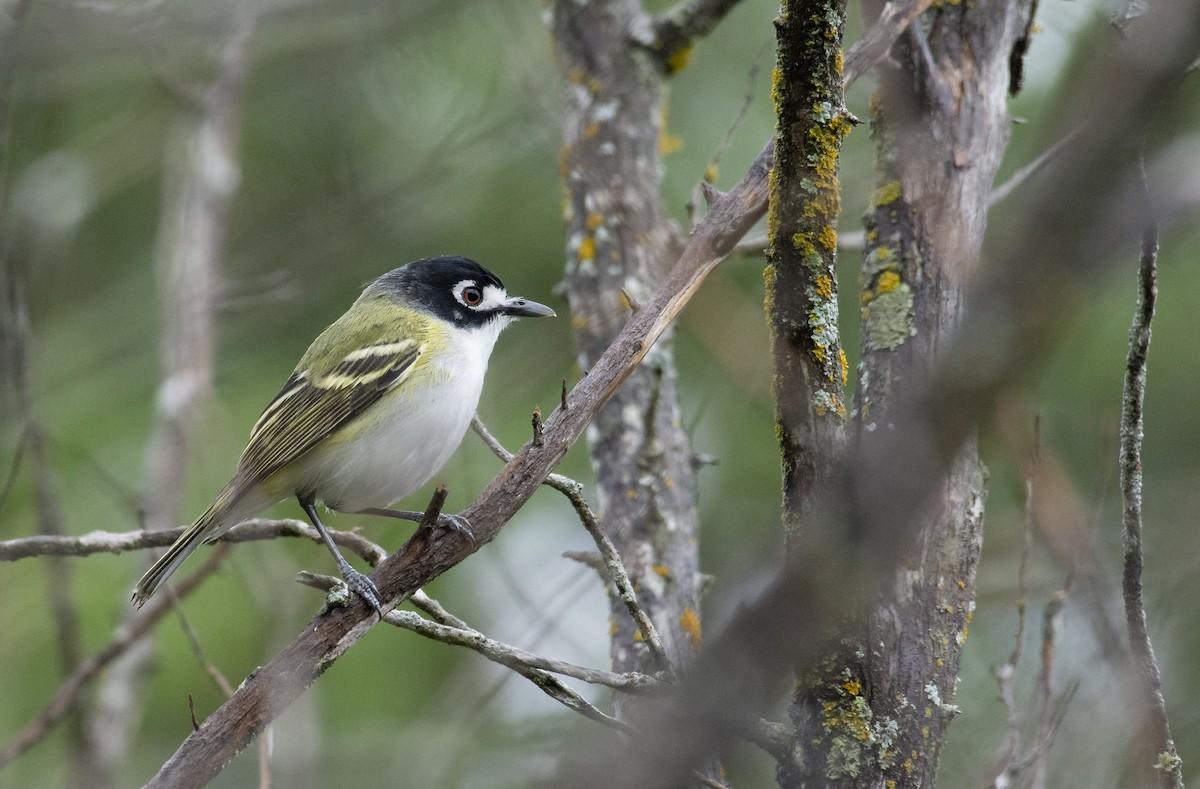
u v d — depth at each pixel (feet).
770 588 15.81
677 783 16.21
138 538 29.86
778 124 21.58
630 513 33.17
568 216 37.99
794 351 21.79
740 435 48.29
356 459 34.99
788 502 21.44
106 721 37.76
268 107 56.54
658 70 38.96
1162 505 38.47
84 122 58.44
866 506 15.01
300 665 22.43
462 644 22.71
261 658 38.40
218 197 47.96
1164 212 13.28
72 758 36.35
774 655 15.79
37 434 38.37
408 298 37.37
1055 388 44.98
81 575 47.96
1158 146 16.17
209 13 40.96
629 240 36.83
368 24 50.80
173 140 51.65
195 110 48.91
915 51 25.17
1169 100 16.28
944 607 22.38
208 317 46.39
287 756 32.60
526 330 51.44
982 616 39.50
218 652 44.68
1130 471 23.54
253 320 54.70
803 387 21.66
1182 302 45.29
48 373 54.03
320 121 56.90
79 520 49.03
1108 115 12.80
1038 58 44.68
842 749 21.74
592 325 36.11
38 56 39.27
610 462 34.12
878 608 22.00
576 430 23.25
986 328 13.67
